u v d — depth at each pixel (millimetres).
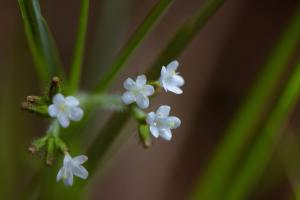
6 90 248
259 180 260
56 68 198
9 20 280
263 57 300
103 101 200
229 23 302
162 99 289
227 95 301
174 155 295
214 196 228
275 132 225
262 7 301
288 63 279
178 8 296
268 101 249
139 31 193
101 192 279
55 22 283
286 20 300
